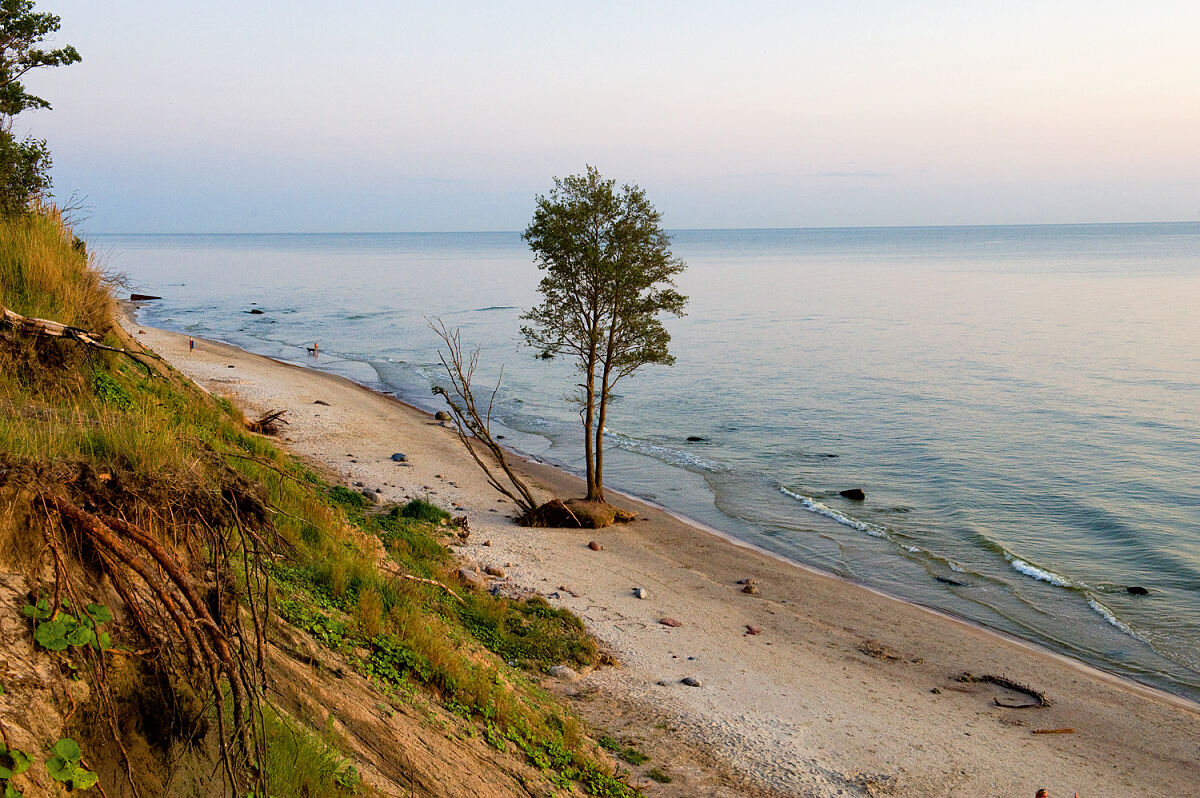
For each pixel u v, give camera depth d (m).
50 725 4.14
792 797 10.77
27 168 17.69
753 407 46.03
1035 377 53.41
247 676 5.40
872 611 19.16
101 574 4.83
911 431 39.91
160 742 4.84
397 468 27.45
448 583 15.73
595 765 10.34
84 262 15.21
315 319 85.88
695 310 97.12
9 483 4.41
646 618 17.20
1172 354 60.62
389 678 9.09
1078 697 15.21
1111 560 23.45
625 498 28.86
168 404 15.62
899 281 137.00
